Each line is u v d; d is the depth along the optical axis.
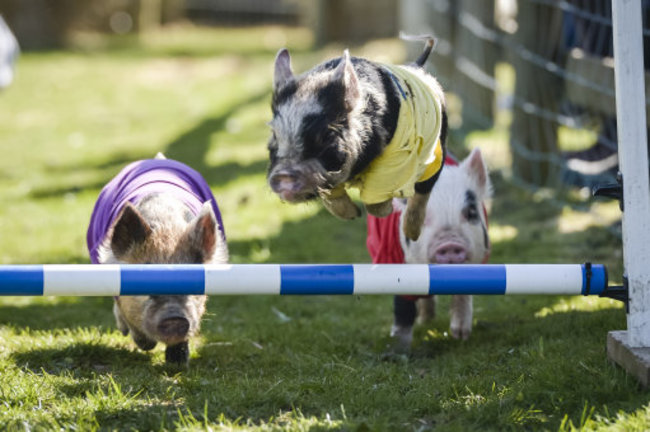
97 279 5.20
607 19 9.34
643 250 5.39
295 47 25.00
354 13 24.53
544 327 6.79
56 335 7.04
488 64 13.67
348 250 9.95
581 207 10.51
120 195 6.36
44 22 26.88
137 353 6.54
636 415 4.80
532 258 8.95
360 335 7.33
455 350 6.82
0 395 5.31
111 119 17.59
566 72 10.62
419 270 5.48
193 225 5.84
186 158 14.27
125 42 27.47
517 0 11.39
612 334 5.67
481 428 4.89
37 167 14.15
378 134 4.93
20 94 20.06
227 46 26.50
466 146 13.24
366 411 5.18
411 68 5.68
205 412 4.90
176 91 20.06
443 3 14.74
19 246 10.08
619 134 5.42
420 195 5.62
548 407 5.12
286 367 6.27
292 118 4.78
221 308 8.26
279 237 10.44
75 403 5.20
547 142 11.38
